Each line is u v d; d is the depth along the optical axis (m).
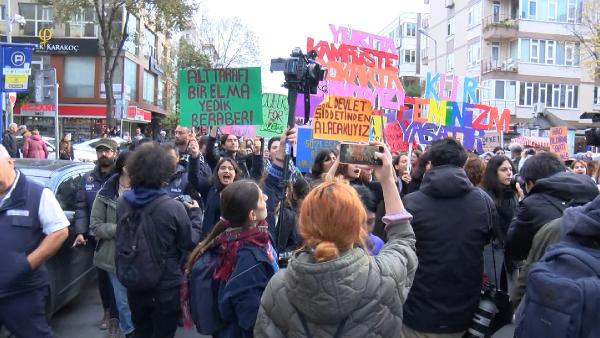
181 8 24.44
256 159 6.29
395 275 2.17
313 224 2.06
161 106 47.94
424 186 3.50
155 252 3.78
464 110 10.02
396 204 2.49
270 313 2.19
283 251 4.04
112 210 5.04
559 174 3.51
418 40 56.69
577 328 2.22
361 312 2.05
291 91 4.19
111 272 4.94
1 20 34.84
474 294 3.39
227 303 2.91
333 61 8.11
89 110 36.00
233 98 5.38
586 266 2.32
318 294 1.97
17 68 9.80
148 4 25.38
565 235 2.53
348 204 2.05
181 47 43.44
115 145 5.76
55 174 5.82
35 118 35.47
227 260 3.02
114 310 5.27
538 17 37.69
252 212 3.04
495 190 5.33
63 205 5.68
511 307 3.44
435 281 3.36
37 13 35.25
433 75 10.40
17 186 3.61
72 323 5.78
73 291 5.83
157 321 3.92
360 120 5.30
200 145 7.63
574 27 34.62
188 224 3.95
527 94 37.84
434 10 48.97
